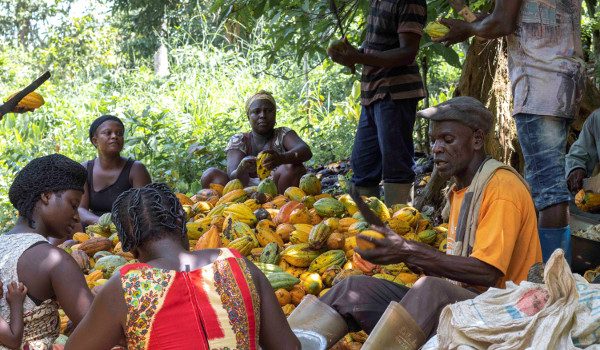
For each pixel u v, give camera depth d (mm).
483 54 5863
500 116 5699
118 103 11844
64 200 2846
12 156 9148
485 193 2951
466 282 2836
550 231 3711
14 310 2592
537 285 2455
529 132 3783
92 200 5992
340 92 13398
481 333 2379
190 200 5562
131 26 21359
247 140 6586
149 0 20172
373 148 5625
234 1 6137
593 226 4309
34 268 2658
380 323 2680
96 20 24578
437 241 4539
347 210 4934
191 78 12836
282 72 13172
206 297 2131
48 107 11078
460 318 2449
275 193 5691
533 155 3783
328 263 4125
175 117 10727
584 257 4191
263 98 6414
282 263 4277
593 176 4891
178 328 2082
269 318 2262
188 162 8391
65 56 20703
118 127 5934
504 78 5719
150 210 2250
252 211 5039
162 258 2203
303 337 2777
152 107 12055
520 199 2924
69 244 5020
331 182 7746
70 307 2668
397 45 5367
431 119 3061
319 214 4844
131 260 4535
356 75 8773
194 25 19219
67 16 25469
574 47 3768
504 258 2818
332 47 4828
